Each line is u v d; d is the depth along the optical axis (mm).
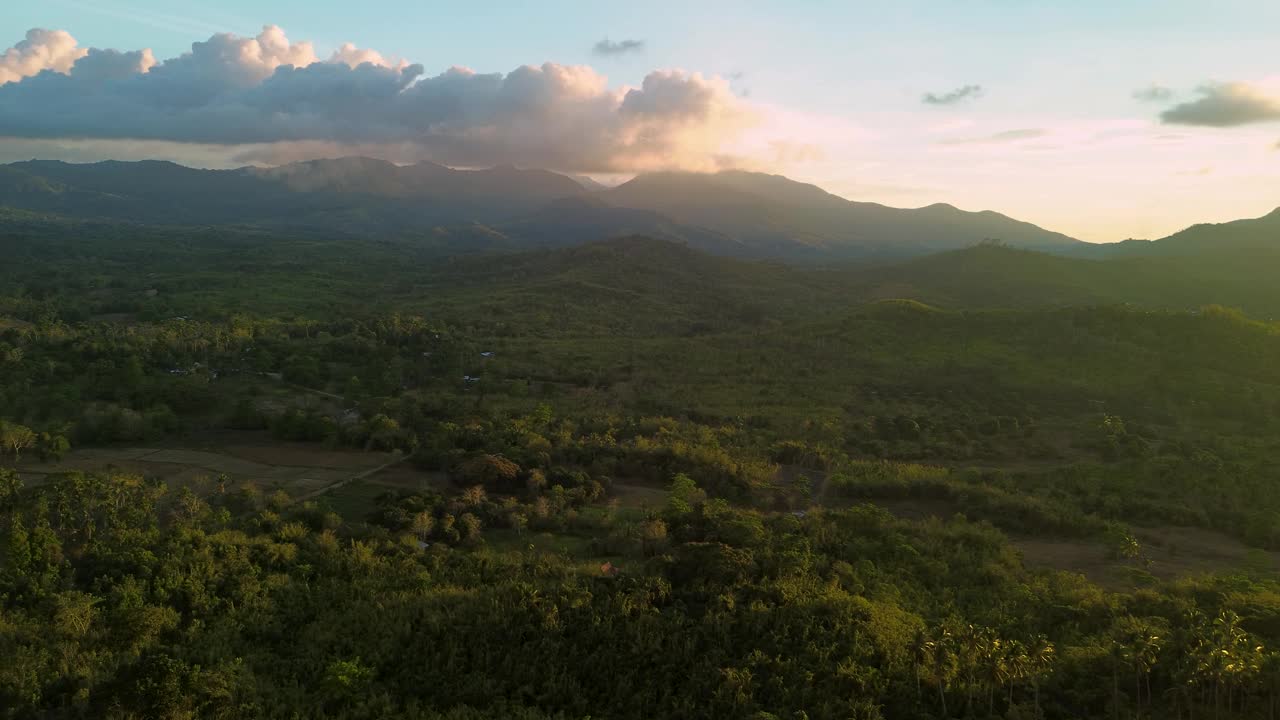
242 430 130500
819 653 60812
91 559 73500
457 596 70188
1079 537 98812
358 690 57344
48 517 82125
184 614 67750
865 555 86500
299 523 87250
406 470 114375
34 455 111188
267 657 61938
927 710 56625
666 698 57062
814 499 113000
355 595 72125
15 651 58062
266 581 73250
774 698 56812
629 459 119312
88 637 61562
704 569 73438
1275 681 54500
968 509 107125
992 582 81875
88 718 51750
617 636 63000
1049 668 60125
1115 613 71562
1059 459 132375
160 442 122875
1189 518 102812
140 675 53250
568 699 57781
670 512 94438
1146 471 120250
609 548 86688
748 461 122812
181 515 88250
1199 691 56438
